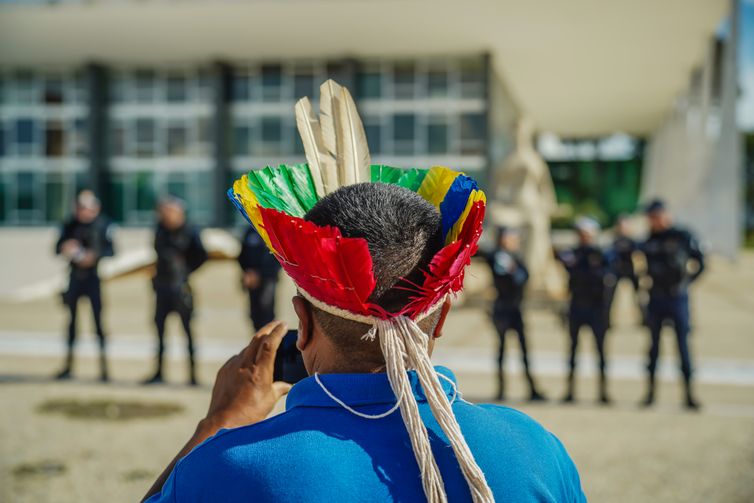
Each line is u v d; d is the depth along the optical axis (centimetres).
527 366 762
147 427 629
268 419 106
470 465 96
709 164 3072
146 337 1195
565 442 594
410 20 2516
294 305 112
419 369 101
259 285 820
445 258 103
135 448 566
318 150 134
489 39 2695
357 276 100
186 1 2458
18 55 2867
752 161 5631
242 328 1321
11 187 2986
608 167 5494
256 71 2900
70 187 2962
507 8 2439
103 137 2961
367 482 96
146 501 107
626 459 547
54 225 2958
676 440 602
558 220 4909
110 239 836
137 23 2591
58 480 489
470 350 1102
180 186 2934
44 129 2970
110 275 2122
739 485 488
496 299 764
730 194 2805
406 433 102
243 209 114
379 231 107
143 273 2238
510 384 856
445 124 2797
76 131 2961
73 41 2744
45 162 2967
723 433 625
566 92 3753
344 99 139
